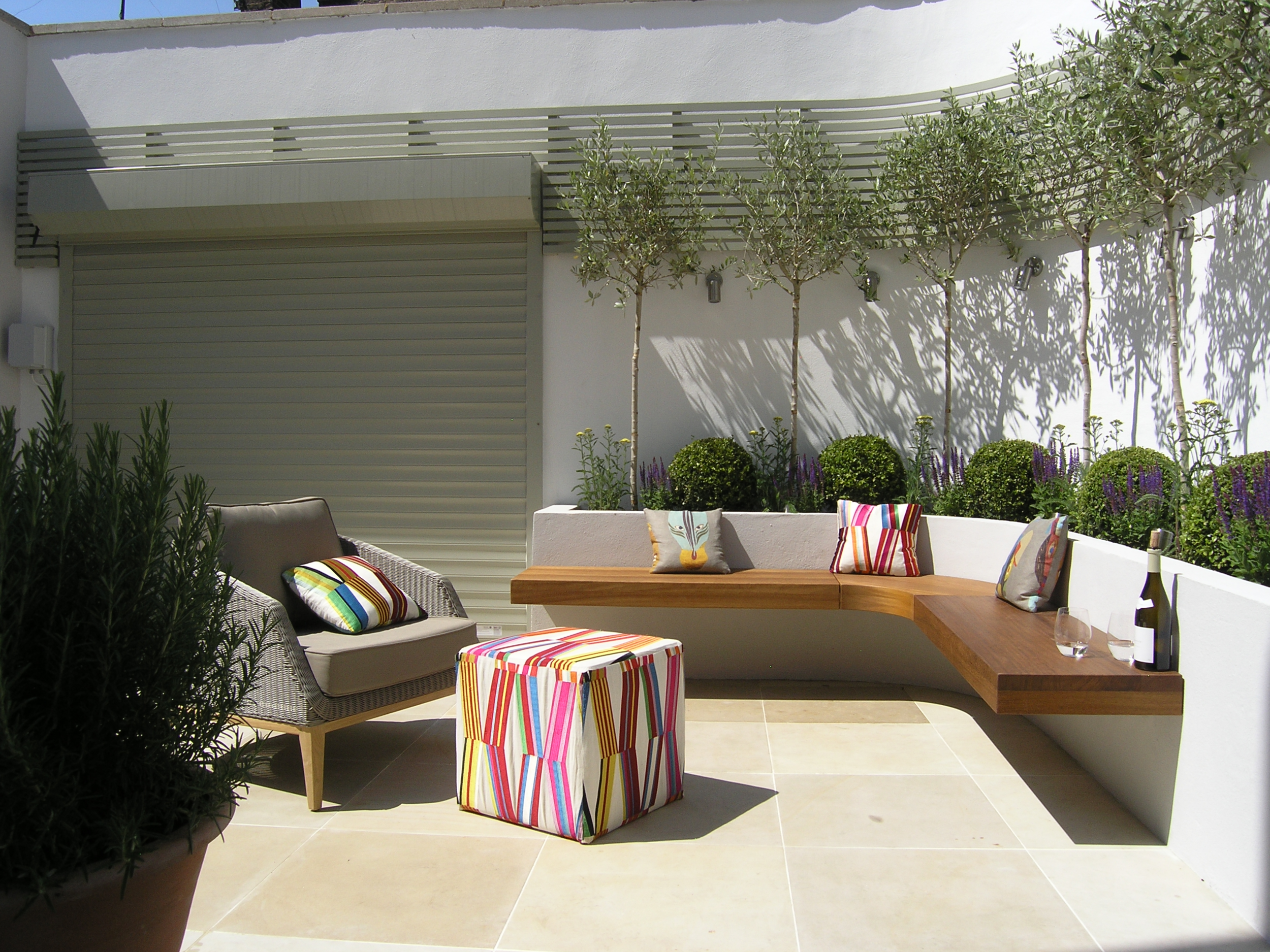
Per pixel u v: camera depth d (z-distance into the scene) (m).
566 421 5.69
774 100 5.68
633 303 5.66
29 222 6.05
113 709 1.65
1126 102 3.84
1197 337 4.17
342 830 2.93
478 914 2.38
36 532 1.57
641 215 5.02
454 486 5.76
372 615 3.56
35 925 1.55
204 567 1.78
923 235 5.11
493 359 5.72
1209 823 2.52
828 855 2.72
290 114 6.02
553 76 5.83
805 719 4.16
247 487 5.89
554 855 2.73
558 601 4.57
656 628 4.95
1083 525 3.96
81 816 1.58
